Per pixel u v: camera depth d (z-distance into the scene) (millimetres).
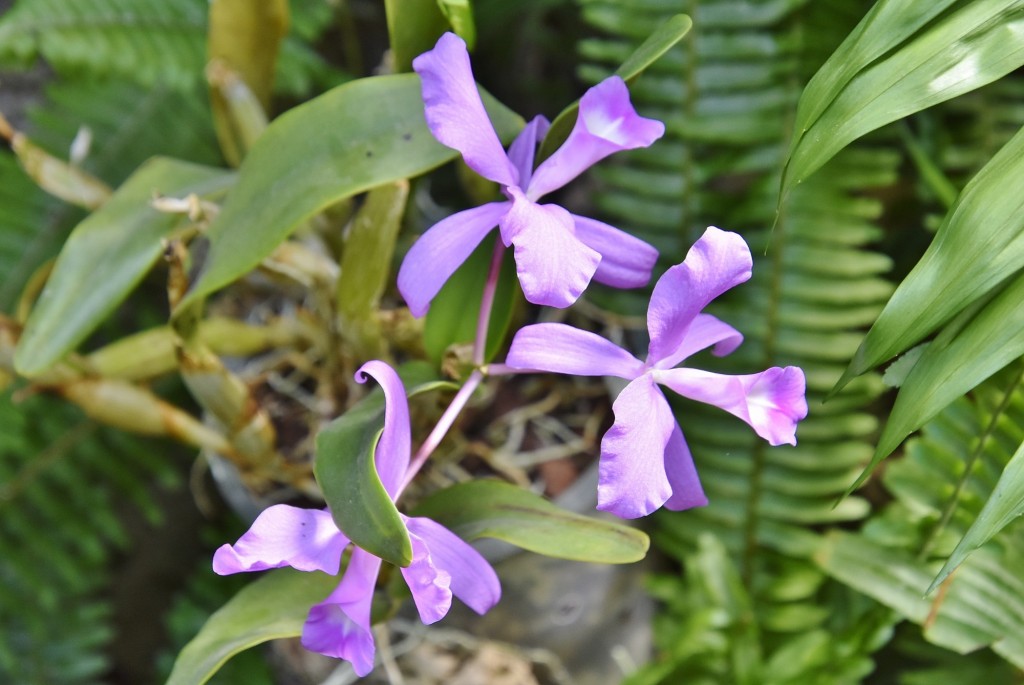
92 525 980
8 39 873
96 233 740
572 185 1118
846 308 869
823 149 625
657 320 599
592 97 614
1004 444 756
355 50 1069
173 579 1120
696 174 884
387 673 846
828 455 866
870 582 806
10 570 970
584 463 838
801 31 850
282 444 848
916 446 785
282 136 680
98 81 990
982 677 834
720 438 878
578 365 609
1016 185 614
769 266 868
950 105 883
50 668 980
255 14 739
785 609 877
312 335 805
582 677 891
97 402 764
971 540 613
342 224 806
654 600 923
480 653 848
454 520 669
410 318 748
